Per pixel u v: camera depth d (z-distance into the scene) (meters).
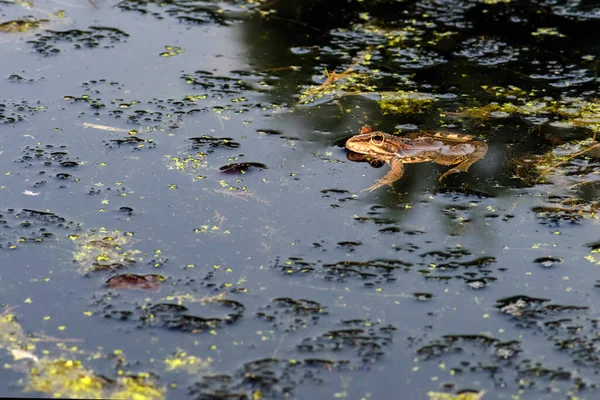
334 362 5.16
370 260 6.16
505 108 8.60
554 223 6.64
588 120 8.34
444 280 5.95
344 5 11.20
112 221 6.53
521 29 10.58
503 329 5.48
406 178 7.29
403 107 8.60
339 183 7.18
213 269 6.02
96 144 7.61
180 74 9.09
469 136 7.96
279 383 4.98
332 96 8.77
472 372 5.11
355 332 5.43
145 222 6.54
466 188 7.14
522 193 7.08
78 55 9.39
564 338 5.40
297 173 7.30
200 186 7.05
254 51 9.75
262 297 5.75
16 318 5.47
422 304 5.71
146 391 4.89
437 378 5.05
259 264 6.09
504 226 6.61
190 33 10.15
